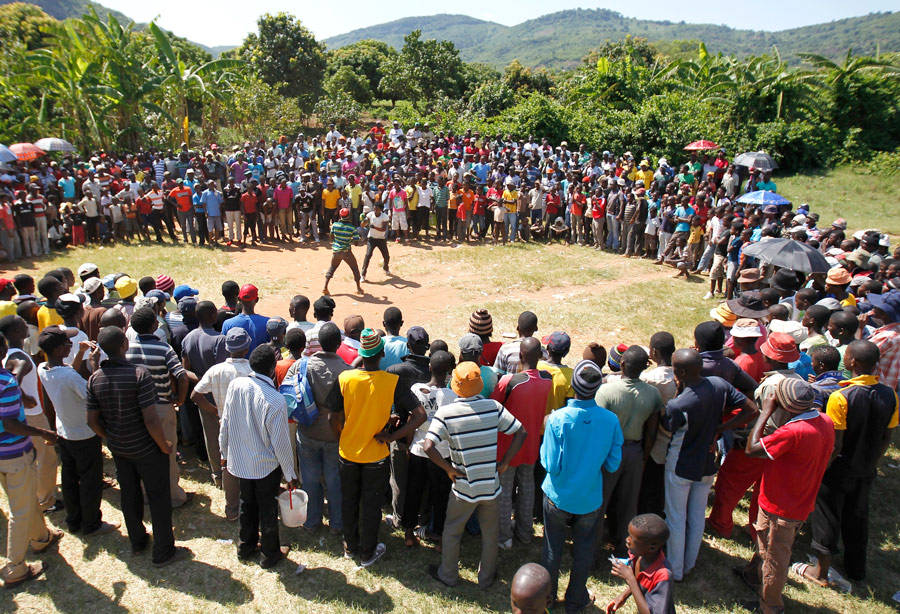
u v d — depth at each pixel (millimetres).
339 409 4996
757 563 5027
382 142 24422
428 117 31922
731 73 29578
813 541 5234
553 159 20906
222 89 29281
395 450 5383
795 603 4941
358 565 5223
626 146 25891
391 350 6105
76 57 22859
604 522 5852
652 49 67500
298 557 5301
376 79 49594
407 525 5484
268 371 4945
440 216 17453
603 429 4465
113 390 4672
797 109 28547
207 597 4789
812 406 4520
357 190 17203
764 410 4762
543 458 4617
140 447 4820
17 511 4758
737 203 15836
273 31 37719
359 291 12820
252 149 23203
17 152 17234
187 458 6883
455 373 4613
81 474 5281
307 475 5555
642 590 3830
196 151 23625
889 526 5957
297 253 15758
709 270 14766
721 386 4887
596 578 5148
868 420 4891
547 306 12234
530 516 5469
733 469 5512
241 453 4887
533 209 17500
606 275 14438
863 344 4996
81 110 22781
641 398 4926
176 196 15523
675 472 4941
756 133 27141
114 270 13195
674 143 25312
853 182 25203
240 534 5133
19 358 5293
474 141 25578
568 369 5680
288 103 32125
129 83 23797
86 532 5434
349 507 5113
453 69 44094
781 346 5109
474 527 5738
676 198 15258
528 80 51188
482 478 4609
